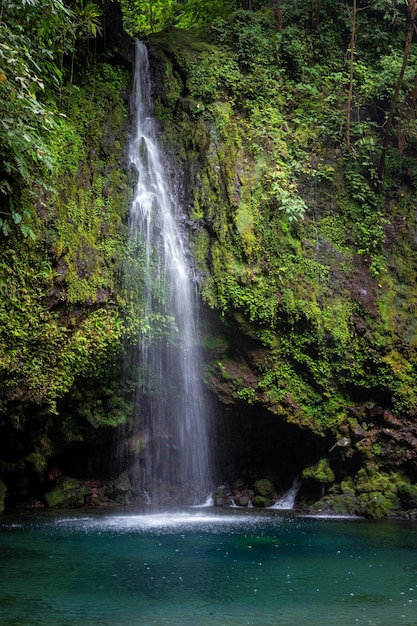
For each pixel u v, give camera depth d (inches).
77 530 307.1
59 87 371.2
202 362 404.2
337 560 251.3
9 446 366.0
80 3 391.5
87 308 359.6
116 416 395.9
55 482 398.9
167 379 401.7
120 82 422.6
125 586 210.1
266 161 430.6
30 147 313.1
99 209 379.6
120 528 315.9
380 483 390.6
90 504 406.0
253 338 400.8
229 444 430.3
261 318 397.1
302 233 424.5
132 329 377.1
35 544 272.7
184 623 175.3
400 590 210.5
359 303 420.2
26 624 172.1
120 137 408.5
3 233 326.6
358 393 416.5
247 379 404.2
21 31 333.1
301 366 410.6
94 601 193.9
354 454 406.3
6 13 324.5
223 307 393.7
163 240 402.0
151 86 445.4
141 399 404.5
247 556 255.9
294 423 407.5
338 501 387.5
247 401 403.5
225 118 436.8
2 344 323.0
